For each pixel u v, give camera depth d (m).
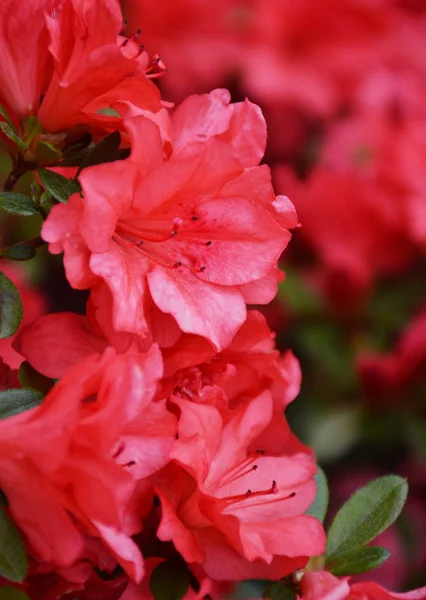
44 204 0.40
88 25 0.40
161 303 0.39
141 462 0.39
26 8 0.40
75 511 0.37
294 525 0.41
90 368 0.37
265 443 0.43
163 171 0.39
